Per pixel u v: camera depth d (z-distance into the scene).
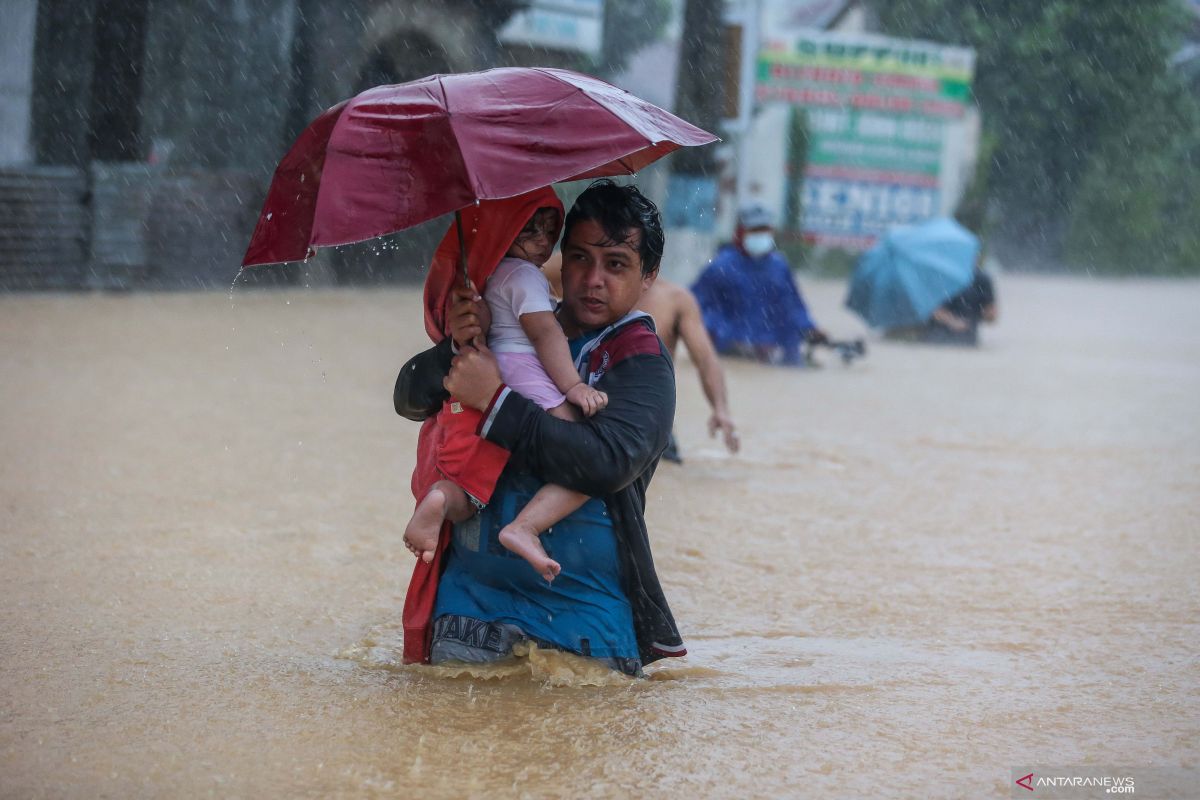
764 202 65.00
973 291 34.38
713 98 39.59
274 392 20.62
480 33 45.69
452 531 7.78
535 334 7.19
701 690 7.75
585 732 6.94
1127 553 11.98
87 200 35.50
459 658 7.76
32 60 37.09
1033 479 15.78
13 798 5.99
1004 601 10.23
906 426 19.97
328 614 9.34
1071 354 32.72
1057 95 82.12
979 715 7.42
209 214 38.12
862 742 6.93
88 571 10.29
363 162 6.70
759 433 18.78
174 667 7.99
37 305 30.92
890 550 11.98
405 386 7.57
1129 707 7.61
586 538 7.60
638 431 7.15
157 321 29.61
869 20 84.81
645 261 7.45
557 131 6.72
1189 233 85.12
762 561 11.44
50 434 16.16
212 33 38.81
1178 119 83.50
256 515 12.52
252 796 6.07
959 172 67.06
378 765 6.45
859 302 35.03
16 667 7.92
